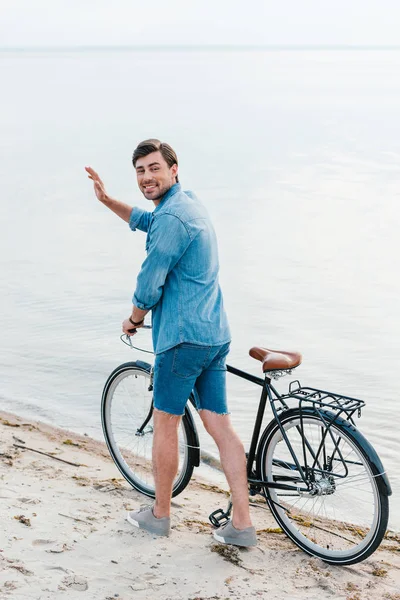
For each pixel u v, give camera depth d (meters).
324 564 3.67
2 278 10.41
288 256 11.56
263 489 3.89
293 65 145.12
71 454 5.14
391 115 39.84
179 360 3.64
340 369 7.21
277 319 8.65
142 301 3.62
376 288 9.86
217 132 31.97
